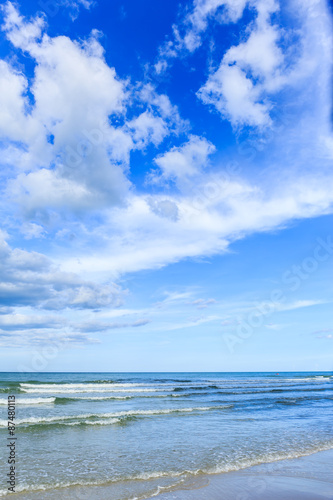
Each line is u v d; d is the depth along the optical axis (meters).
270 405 21.77
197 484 6.66
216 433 12.00
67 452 9.12
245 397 27.50
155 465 7.96
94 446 9.86
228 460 8.42
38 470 7.46
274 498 5.89
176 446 9.93
